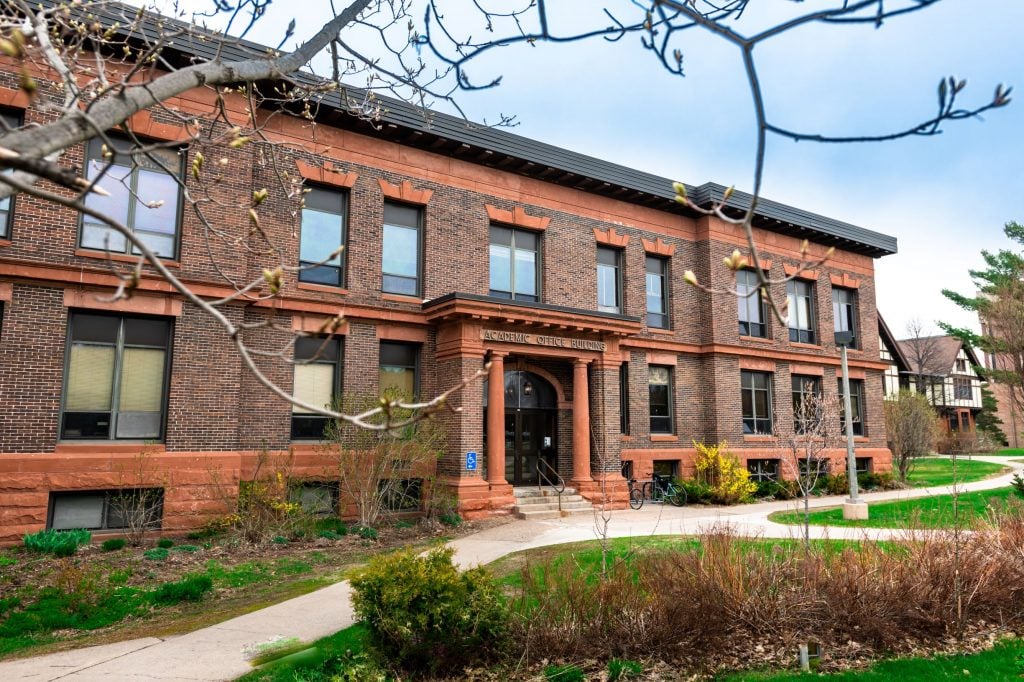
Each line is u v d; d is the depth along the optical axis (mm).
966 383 61875
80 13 7953
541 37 3816
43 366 14109
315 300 17516
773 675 6984
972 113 2791
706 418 25188
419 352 19438
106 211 15000
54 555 12359
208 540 14305
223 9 5770
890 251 31500
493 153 20406
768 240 27469
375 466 16109
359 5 6000
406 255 19562
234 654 7641
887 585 8219
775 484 24859
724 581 8023
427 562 7473
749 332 26625
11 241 13969
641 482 22953
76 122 3316
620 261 24125
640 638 7281
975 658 7488
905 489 28125
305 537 14570
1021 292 27375
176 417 15141
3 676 7070
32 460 13648
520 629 7336
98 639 8484
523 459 21219
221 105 5672
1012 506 13734
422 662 7086
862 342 30406
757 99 2770
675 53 4172
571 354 20328
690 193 25844
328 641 7965
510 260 21531
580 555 12156
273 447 16625
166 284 15172
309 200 18094
